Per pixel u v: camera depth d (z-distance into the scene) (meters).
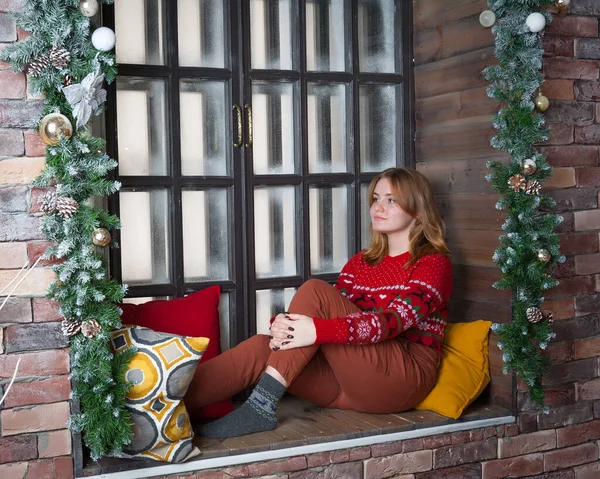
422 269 2.63
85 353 2.09
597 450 2.99
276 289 3.00
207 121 2.86
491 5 2.71
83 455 2.19
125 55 2.72
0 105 2.04
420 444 2.59
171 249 2.82
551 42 2.79
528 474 2.83
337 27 3.06
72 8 2.06
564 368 2.89
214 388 2.46
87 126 2.14
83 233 2.09
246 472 2.33
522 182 2.64
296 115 2.99
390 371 2.53
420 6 3.12
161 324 2.55
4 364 2.09
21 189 2.07
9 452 2.11
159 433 2.18
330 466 2.45
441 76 3.02
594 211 2.92
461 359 2.81
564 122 2.84
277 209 2.99
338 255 3.12
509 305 2.76
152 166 2.78
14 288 1.99
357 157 3.10
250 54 2.89
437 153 3.07
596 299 2.95
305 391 2.63
